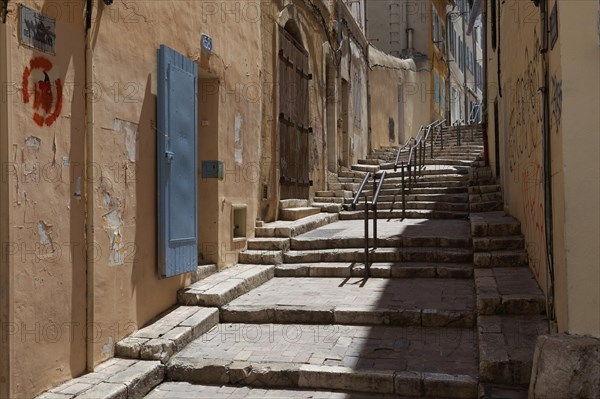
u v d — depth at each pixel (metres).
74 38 4.46
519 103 6.86
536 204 5.64
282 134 9.70
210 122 7.19
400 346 5.06
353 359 4.78
